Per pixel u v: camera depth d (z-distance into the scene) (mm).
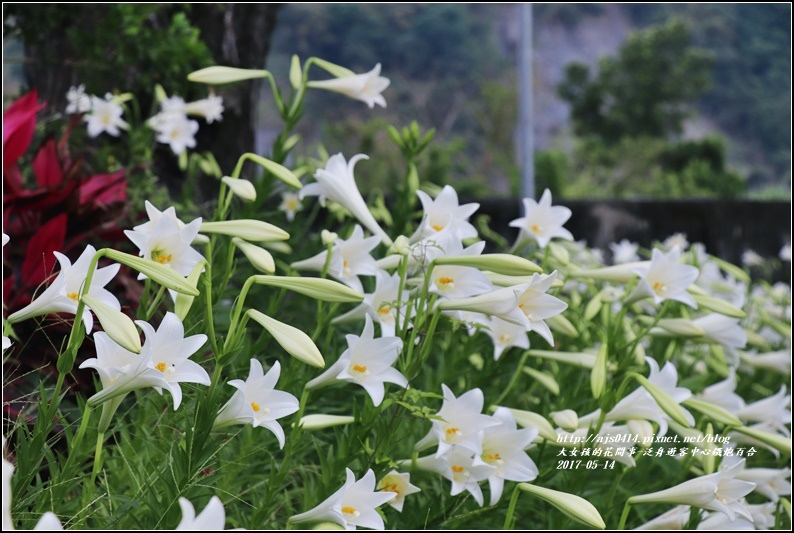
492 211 8039
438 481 2275
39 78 4039
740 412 2682
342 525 1652
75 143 3701
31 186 3279
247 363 2133
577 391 2486
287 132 2574
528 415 2072
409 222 2826
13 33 3516
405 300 2031
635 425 2152
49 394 2268
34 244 2410
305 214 4887
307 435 2189
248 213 2602
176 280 1415
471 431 1884
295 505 2375
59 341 2346
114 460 2061
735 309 2391
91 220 2668
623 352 2490
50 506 1604
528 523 2455
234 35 4227
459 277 1902
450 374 2602
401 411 1874
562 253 2635
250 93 4316
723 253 9344
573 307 2939
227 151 4191
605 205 9164
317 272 2299
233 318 1550
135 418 2293
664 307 2551
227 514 2119
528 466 1941
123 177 2926
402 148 2766
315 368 2154
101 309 1363
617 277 2475
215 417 1560
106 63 3613
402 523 2123
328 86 2562
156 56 3508
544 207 2527
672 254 2443
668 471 2557
